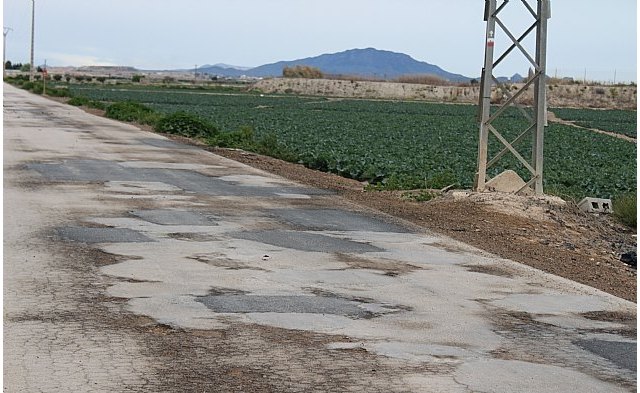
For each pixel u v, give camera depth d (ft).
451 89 508.94
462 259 43.16
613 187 87.66
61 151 89.61
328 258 41.73
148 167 78.48
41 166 75.20
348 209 58.70
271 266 39.24
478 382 24.70
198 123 125.49
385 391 23.67
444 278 38.50
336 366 25.61
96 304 31.53
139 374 24.31
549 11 61.16
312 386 23.84
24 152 86.48
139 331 28.43
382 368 25.59
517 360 26.99
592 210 66.03
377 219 54.85
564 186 86.63
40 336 27.45
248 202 59.67
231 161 88.84
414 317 31.60
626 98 432.66
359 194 67.26
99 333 28.02
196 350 26.66
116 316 30.07
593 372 26.07
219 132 125.59
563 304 34.71
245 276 37.01
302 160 96.63
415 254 43.83
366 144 131.44
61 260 38.58
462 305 33.73
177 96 352.69
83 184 64.64
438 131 188.14
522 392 24.02
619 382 25.23
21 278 34.96
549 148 150.20
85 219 49.47
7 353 25.68
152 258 39.83
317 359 26.20
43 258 38.81
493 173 89.76
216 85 603.26
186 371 24.71
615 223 63.52
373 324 30.40
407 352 27.27
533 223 57.06
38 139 103.55
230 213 54.34
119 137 113.39
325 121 210.79
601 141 176.14
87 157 84.58
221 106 276.41
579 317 32.71
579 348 28.58
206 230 47.75
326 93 518.37
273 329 29.19
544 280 39.22
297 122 199.00
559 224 57.82
